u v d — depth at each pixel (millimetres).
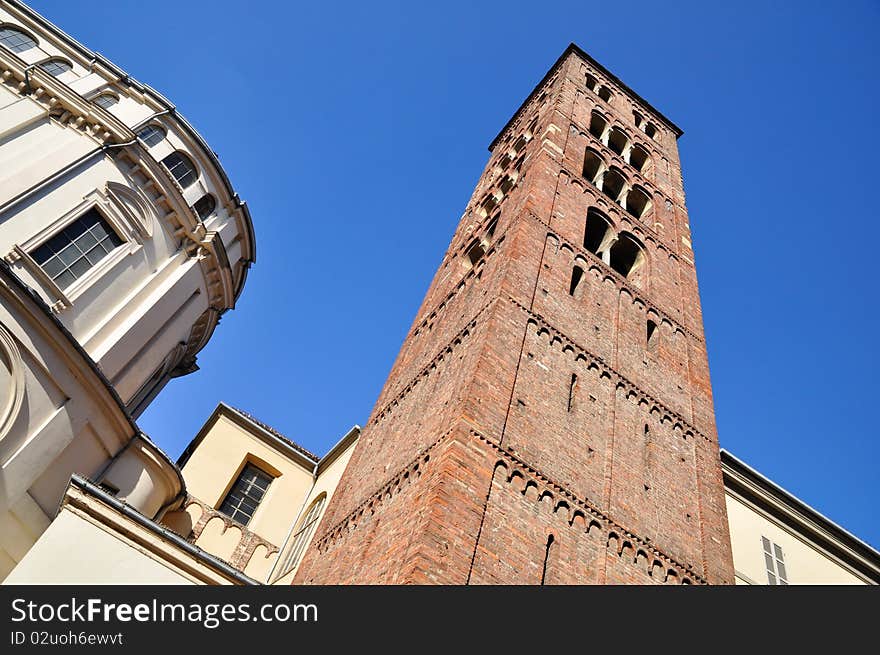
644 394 23312
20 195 25781
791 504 28781
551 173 30562
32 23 32750
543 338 21938
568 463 18781
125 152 29906
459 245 33688
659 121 45875
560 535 16969
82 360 22016
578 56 45312
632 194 36281
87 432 22922
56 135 28672
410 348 28344
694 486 21828
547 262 25156
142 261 29469
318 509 30766
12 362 20172
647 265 30734
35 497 20625
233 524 31000
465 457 16703
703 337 28719
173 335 31422
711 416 25000
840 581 27969
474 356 20031
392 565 15234
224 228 35406
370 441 24344
